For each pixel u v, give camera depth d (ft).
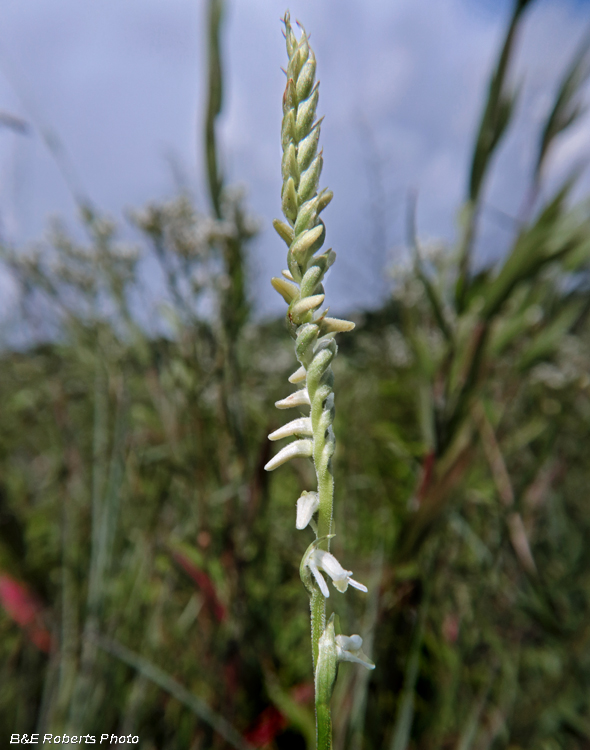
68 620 0.70
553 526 0.90
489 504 0.80
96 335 0.92
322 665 0.20
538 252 0.59
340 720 0.60
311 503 0.21
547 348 0.67
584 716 0.70
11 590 0.76
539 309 0.69
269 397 1.07
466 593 0.82
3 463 1.15
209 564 0.75
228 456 0.77
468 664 0.77
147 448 0.95
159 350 0.89
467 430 0.70
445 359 0.67
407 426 1.06
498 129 0.64
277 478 1.01
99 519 0.75
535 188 0.66
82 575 0.79
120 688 0.73
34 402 1.10
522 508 0.80
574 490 1.02
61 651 0.68
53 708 0.65
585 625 0.69
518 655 0.73
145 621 0.79
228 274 0.74
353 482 0.93
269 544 0.87
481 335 0.62
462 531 0.71
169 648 0.75
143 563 0.76
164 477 0.87
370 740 0.65
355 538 0.91
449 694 0.66
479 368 0.63
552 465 0.83
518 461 0.89
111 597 0.76
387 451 0.90
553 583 0.86
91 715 0.66
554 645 0.75
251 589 0.81
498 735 0.69
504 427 0.77
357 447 1.05
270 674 0.69
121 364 0.88
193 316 0.78
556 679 0.76
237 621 0.71
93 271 0.97
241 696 0.75
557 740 0.73
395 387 1.06
